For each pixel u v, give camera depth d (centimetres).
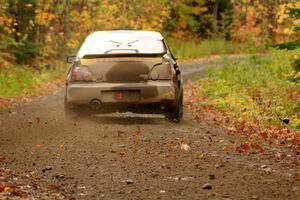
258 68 4016
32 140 1838
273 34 8394
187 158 1564
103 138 1861
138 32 2381
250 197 1176
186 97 3516
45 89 4131
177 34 9781
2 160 1548
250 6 10681
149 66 2166
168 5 8994
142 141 1806
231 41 10112
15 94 3616
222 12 10800
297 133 2084
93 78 2175
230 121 2373
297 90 2905
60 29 7119
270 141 1866
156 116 2433
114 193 1227
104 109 2200
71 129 2047
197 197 1184
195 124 2270
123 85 2150
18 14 5525
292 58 3562
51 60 5884
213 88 3441
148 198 1184
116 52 2233
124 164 1495
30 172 1415
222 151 1670
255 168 1444
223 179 1333
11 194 1167
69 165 1491
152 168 1450
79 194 1217
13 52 5053
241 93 3128
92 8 7481
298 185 1271
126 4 8031
